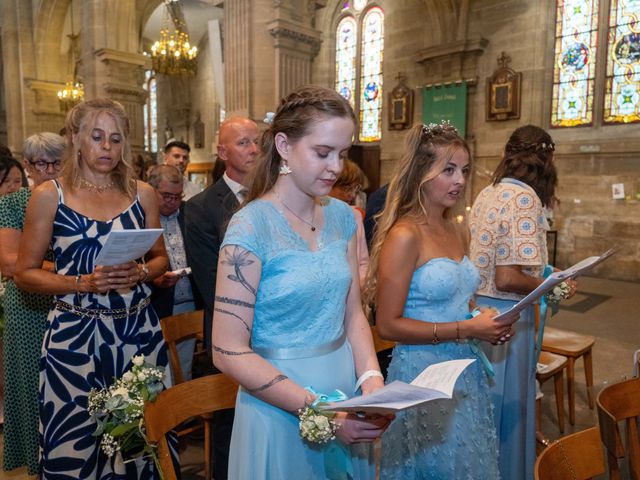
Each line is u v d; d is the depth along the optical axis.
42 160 2.44
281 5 7.55
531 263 2.05
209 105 17.66
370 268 1.91
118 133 2.00
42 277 1.92
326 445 1.29
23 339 2.51
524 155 2.20
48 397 1.94
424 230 1.80
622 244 9.05
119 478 1.98
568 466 1.27
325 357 1.29
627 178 8.97
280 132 1.23
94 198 2.03
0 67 23.05
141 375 1.63
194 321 2.64
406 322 1.74
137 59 12.74
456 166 1.77
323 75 13.81
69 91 16.88
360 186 2.83
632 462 1.47
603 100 9.23
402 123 11.80
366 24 12.98
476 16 10.45
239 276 1.19
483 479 1.72
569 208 9.66
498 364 2.22
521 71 9.96
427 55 11.01
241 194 2.29
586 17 9.36
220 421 2.36
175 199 3.22
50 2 17.58
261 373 1.17
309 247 1.28
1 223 2.30
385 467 1.85
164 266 2.20
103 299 1.98
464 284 1.81
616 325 5.87
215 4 8.54
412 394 1.10
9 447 2.69
